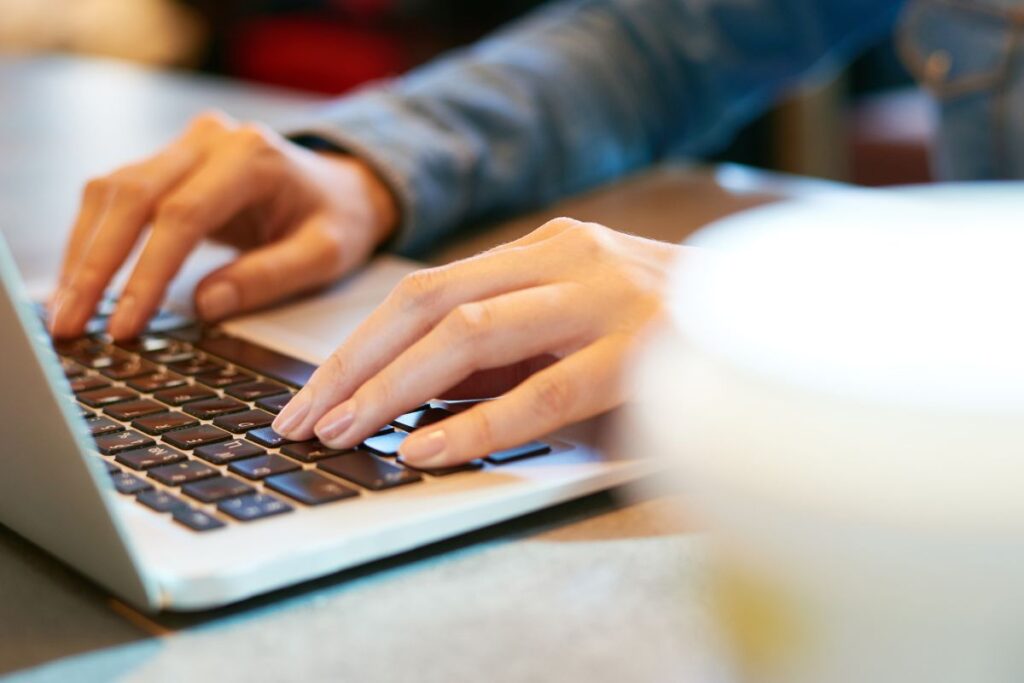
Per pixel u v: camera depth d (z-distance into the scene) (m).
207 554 0.34
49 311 0.63
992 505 0.13
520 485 0.40
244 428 0.45
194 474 0.40
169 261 0.62
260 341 0.59
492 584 0.35
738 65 1.06
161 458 0.42
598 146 0.94
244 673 0.30
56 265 0.76
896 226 0.18
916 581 0.14
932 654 0.15
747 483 0.15
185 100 1.35
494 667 0.30
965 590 0.14
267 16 3.11
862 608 0.15
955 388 0.13
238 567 0.33
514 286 0.46
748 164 2.32
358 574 0.36
